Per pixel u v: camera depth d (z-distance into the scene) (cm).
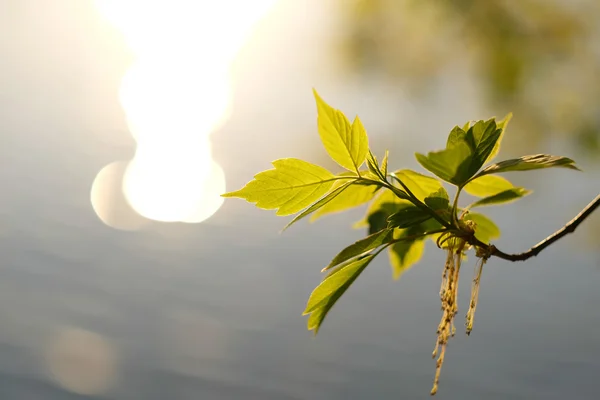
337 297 115
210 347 2200
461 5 538
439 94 581
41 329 2231
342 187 115
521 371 2055
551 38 529
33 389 1902
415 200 114
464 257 127
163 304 2472
